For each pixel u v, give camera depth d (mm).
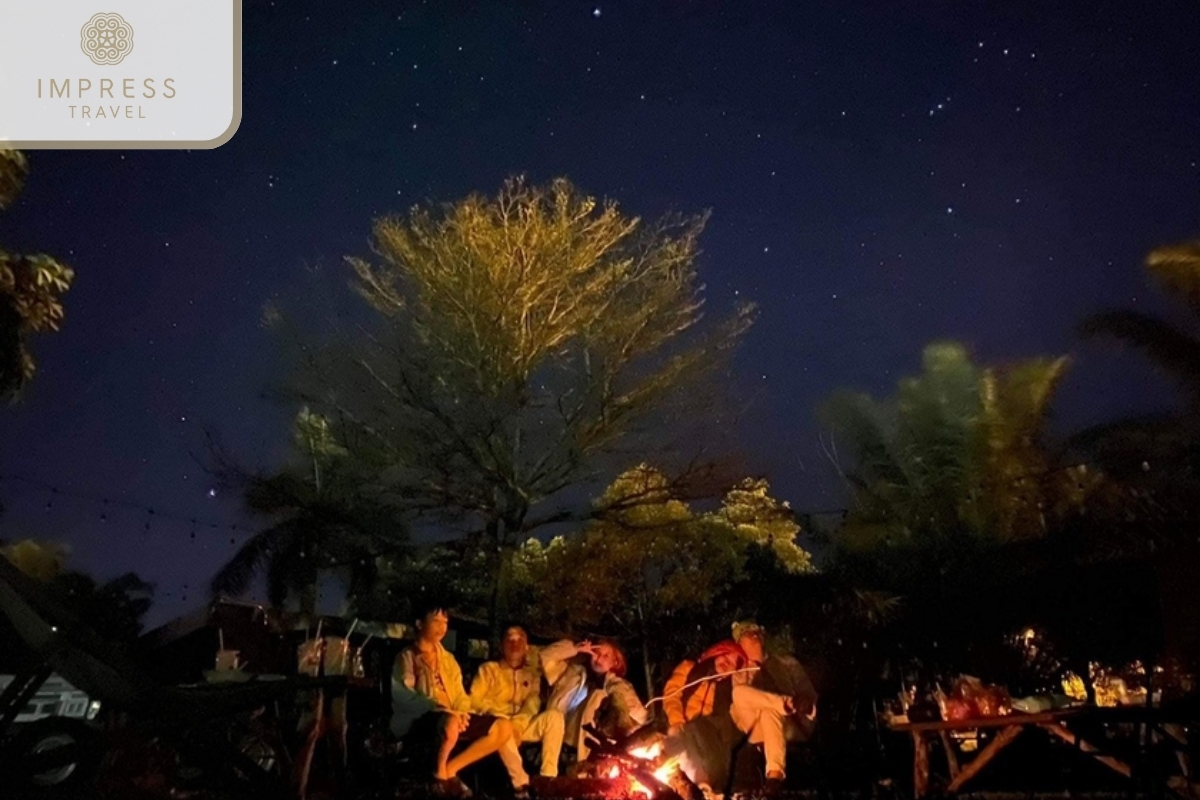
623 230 15078
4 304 7875
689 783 6352
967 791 6934
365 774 7516
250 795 4812
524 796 6375
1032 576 10289
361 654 9234
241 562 13258
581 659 7754
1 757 4387
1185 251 15367
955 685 8047
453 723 6824
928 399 19250
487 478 14555
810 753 7445
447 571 14305
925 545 14625
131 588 14195
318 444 14359
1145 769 5594
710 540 15219
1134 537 10156
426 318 14805
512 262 14492
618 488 15375
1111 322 15273
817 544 14672
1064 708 6258
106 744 4586
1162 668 9156
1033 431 19031
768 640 10445
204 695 4855
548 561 15609
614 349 15094
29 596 4559
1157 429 14602
